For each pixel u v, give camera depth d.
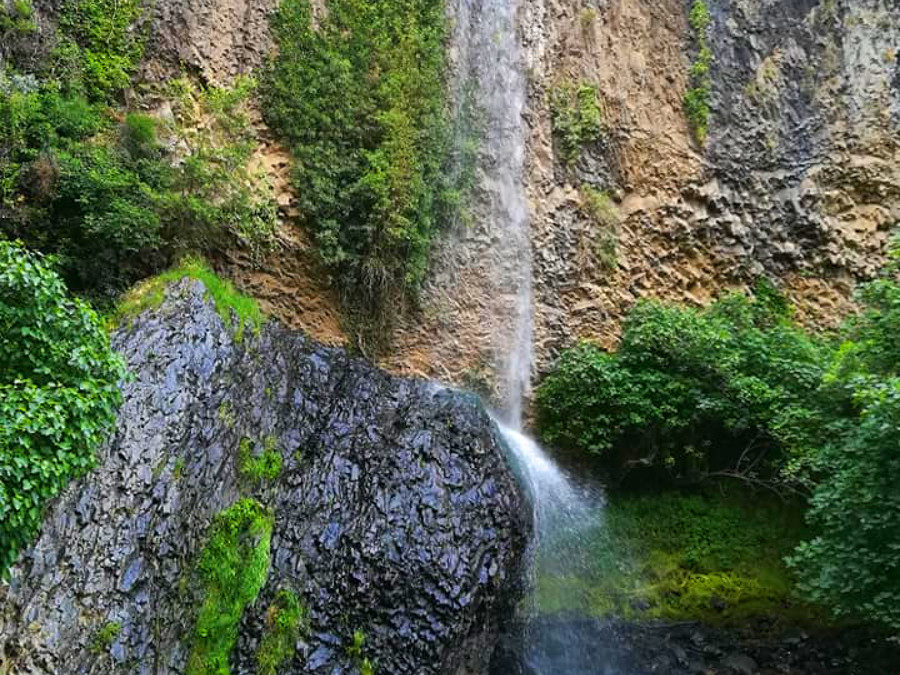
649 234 11.82
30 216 7.11
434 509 7.12
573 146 11.81
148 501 5.67
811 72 13.11
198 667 5.48
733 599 8.98
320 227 9.37
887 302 7.43
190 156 8.16
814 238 12.27
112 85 8.55
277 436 7.13
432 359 9.96
